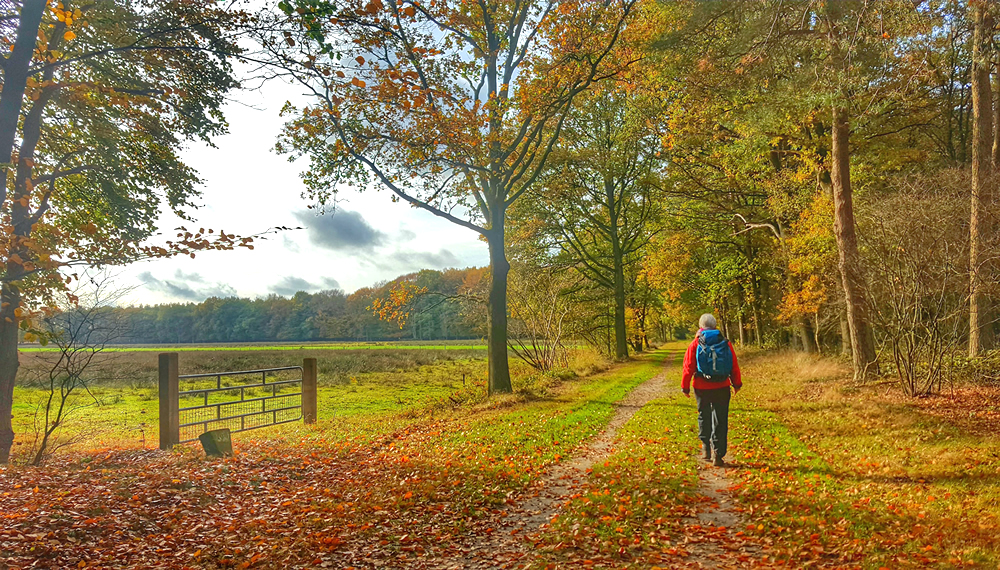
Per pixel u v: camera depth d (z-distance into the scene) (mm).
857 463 6855
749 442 8508
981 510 4789
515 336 22641
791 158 21281
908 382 11141
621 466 7156
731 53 14305
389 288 18812
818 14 11266
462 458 8148
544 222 30938
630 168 33312
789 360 22000
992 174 12273
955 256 11516
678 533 4809
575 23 14648
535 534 4961
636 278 40844
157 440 13398
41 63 10078
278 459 8352
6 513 5137
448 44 14930
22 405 20219
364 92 13742
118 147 14219
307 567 4371
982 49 10562
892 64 11055
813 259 19281
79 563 4281
